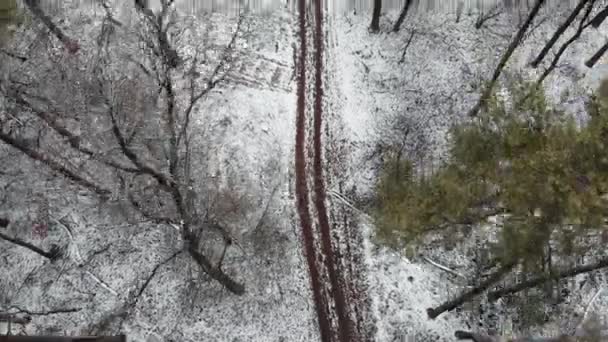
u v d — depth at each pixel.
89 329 22.50
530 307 22.11
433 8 26.77
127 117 20.86
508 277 20.64
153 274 21.70
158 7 25.16
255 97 25.12
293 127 24.92
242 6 26.34
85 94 22.25
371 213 23.19
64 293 23.14
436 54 26.20
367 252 23.36
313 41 26.27
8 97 21.41
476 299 22.50
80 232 23.77
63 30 24.91
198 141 23.84
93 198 23.77
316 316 22.67
